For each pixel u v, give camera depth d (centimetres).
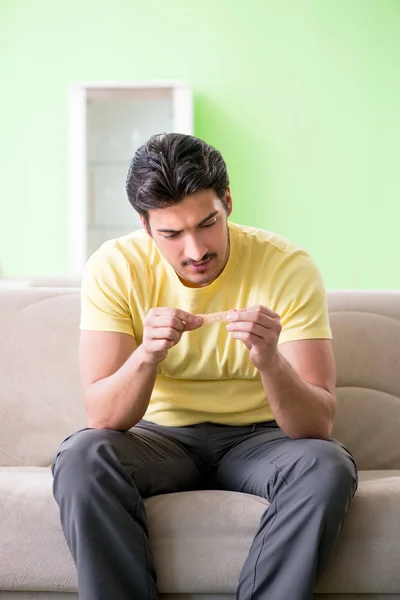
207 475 199
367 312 233
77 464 166
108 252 197
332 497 162
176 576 169
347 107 606
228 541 169
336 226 609
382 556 169
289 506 163
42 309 236
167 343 171
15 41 611
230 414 198
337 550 169
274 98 608
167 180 167
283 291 192
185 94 576
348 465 168
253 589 162
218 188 173
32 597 175
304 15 604
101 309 192
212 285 191
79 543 161
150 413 200
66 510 164
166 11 609
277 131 609
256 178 610
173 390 199
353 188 609
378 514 169
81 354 192
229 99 609
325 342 191
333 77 605
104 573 161
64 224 616
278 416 181
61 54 612
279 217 611
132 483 170
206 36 608
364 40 604
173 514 170
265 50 606
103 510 162
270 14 605
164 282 193
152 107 599
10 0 610
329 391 186
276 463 174
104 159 601
